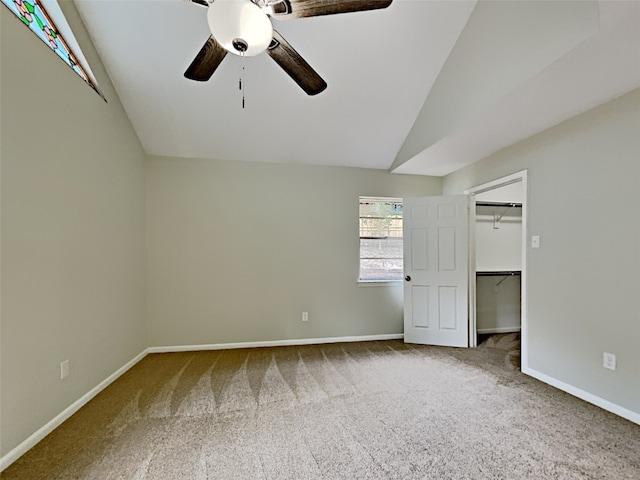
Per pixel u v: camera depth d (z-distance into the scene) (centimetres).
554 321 264
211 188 376
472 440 189
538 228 280
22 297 180
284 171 395
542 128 269
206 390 259
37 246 193
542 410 224
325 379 280
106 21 239
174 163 368
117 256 293
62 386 213
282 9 159
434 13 248
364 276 425
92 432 200
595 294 231
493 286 451
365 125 346
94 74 254
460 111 264
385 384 269
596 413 219
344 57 274
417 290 400
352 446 183
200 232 372
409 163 377
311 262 398
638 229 205
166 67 272
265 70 280
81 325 236
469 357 341
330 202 405
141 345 343
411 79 297
